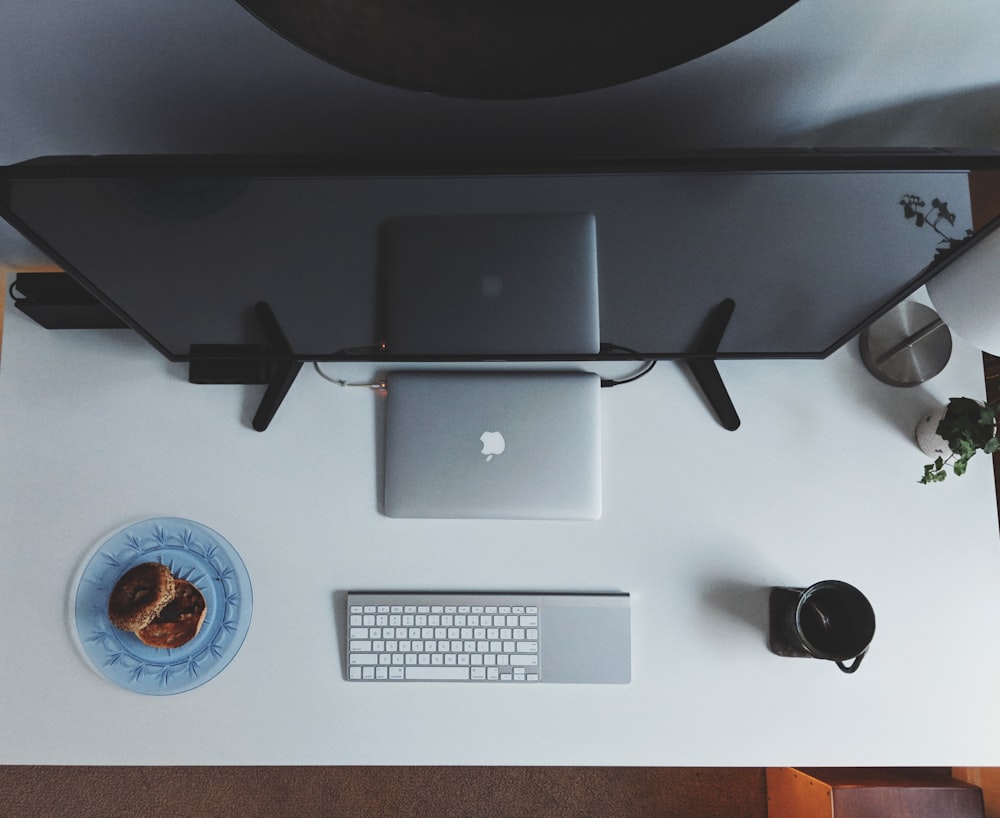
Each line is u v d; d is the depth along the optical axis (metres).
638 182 0.76
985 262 0.91
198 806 1.86
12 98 0.87
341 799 1.87
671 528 1.29
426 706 1.24
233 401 1.30
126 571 1.24
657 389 1.31
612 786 1.87
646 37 0.32
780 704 1.24
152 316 1.08
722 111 0.89
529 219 0.84
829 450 1.30
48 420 1.28
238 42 0.77
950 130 0.94
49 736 1.22
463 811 1.86
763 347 1.18
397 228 0.85
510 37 0.32
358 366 1.30
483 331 1.10
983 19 0.75
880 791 1.49
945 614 1.26
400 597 1.25
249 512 1.28
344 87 0.84
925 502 1.29
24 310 1.23
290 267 0.94
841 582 1.15
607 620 1.24
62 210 0.80
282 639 1.25
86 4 0.72
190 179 0.75
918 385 1.30
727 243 0.88
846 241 0.88
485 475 1.26
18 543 1.25
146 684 1.22
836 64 0.82
